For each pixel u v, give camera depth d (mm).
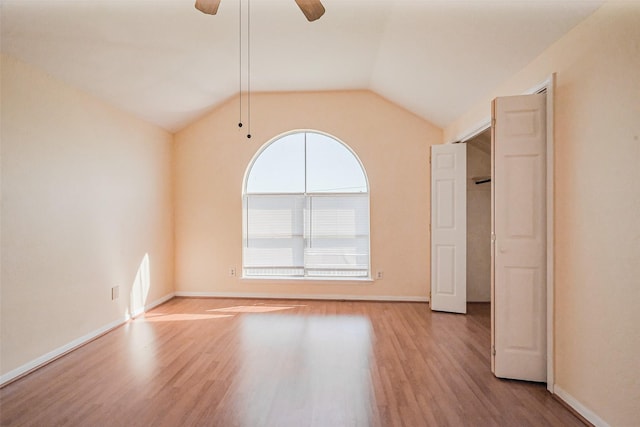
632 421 1703
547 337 2355
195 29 2945
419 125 4648
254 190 4914
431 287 4238
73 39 2590
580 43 2037
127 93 3529
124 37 2773
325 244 4855
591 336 1962
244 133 4805
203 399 2223
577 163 2074
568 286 2162
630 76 1696
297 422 1982
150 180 4328
